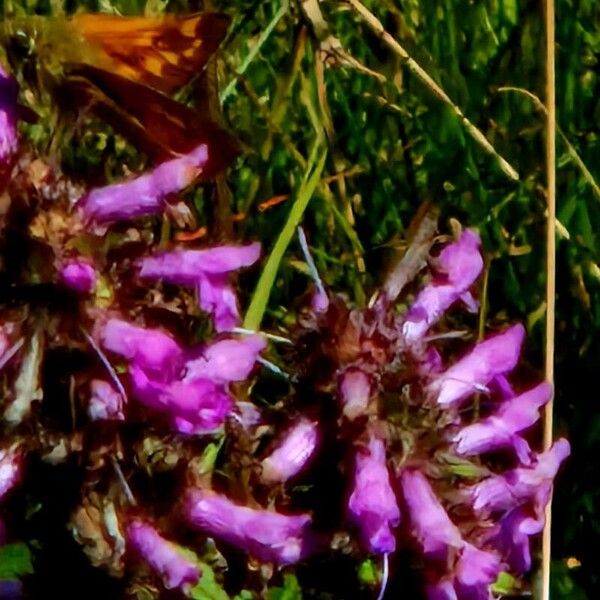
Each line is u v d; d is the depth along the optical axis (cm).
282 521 15
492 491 15
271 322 19
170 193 15
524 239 19
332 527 15
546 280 18
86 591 15
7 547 15
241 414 15
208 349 15
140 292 15
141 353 14
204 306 15
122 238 15
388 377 15
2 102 15
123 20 16
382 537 14
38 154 15
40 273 14
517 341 16
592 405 19
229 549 15
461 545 15
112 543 15
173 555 15
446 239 17
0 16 19
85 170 16
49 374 14
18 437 14
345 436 15
